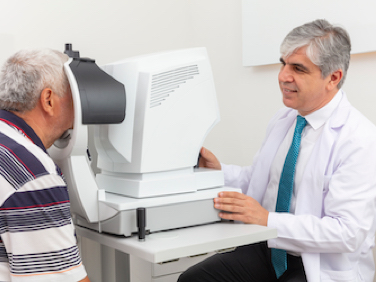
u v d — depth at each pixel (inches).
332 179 46.4
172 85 42.5
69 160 40.8
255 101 84.0
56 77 36.4
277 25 74.9
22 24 72.1
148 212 40.3
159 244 36.9
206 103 45.5
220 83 92.3
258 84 82.8
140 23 87.0
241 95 87.1
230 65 89.0
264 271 54.4
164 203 41.1
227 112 91.3
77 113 37.2
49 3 74.7
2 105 35.7
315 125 50.8
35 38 73.7
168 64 42.9
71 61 38.8
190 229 42.4
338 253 46.3
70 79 37.2
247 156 87.1
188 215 42.7
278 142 56.4
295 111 57.3
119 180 44.7
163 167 43.0
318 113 50.4
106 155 44.9
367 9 61.0
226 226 43.7
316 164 47.9
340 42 46.9
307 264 46.3
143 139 41.4
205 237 39.2
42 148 35.6
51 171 33.0
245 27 81.5
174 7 92.7
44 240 31.9
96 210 42.0
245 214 44.8
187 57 44.4
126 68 42.6
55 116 37.2
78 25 78.4
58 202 32.7
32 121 36.3
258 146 84.3
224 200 44.4
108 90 38.9
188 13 95.7
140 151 41.6
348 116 48.9
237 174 63.0
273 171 55.3
